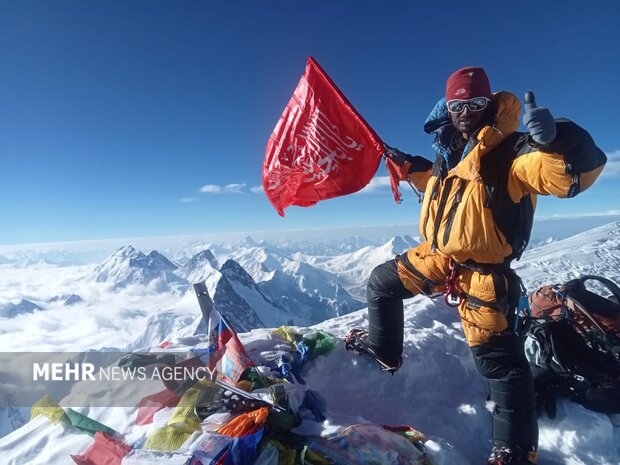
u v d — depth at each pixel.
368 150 4.36
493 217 2.97
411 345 4.52
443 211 3.22
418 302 5.86
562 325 3.93
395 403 3.94
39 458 2.97
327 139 4.43
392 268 3.84
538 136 2.34
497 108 3.00
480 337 3.29
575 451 3.47
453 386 4.23
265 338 4.61
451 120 3.37
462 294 3.39
